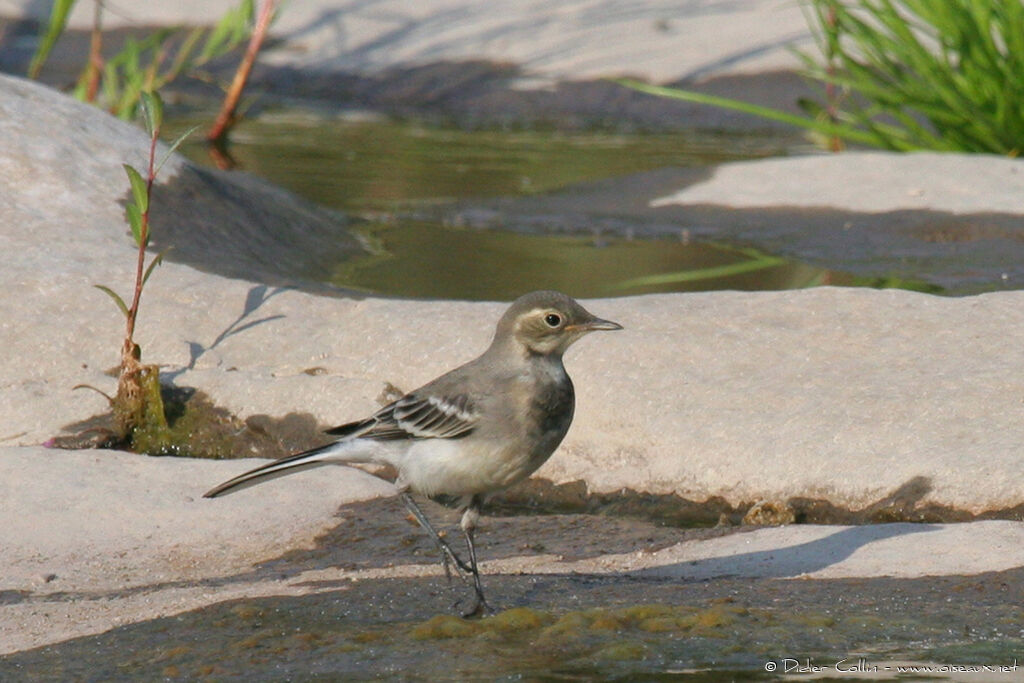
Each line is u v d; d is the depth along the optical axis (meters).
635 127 28.53
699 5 34.12
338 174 23.03
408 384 12.73
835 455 11.08
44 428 12.43
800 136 27.55
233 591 9.33
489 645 8.19
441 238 19.16
